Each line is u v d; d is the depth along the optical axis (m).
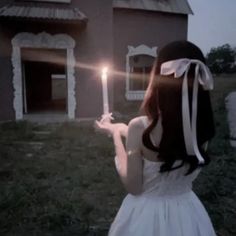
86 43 12.34
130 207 1.71
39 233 4.02
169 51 1.52
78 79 12.41
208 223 1.78
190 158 1.54
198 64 1.50
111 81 12.65
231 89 27.47
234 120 12.34
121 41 15.44
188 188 1.74
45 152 7.69
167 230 1.62
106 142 8.30
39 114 12.98
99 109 12.62
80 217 4.37
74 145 8.26
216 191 5.18
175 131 1.49
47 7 11.88
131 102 15.58
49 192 5.14
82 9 12.18
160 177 1.61
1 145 8.24
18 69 12.00
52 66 17.91
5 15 10.99
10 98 12.05
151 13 15.73
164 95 1.51
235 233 4.05
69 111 12.44
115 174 5.97
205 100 1.58
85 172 6.09
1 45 11.80
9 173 6.12
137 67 15.81
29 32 11.91
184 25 16.59
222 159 6.84
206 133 1.59
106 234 4.00
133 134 1.59
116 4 15.16
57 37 12.11
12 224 4.20
